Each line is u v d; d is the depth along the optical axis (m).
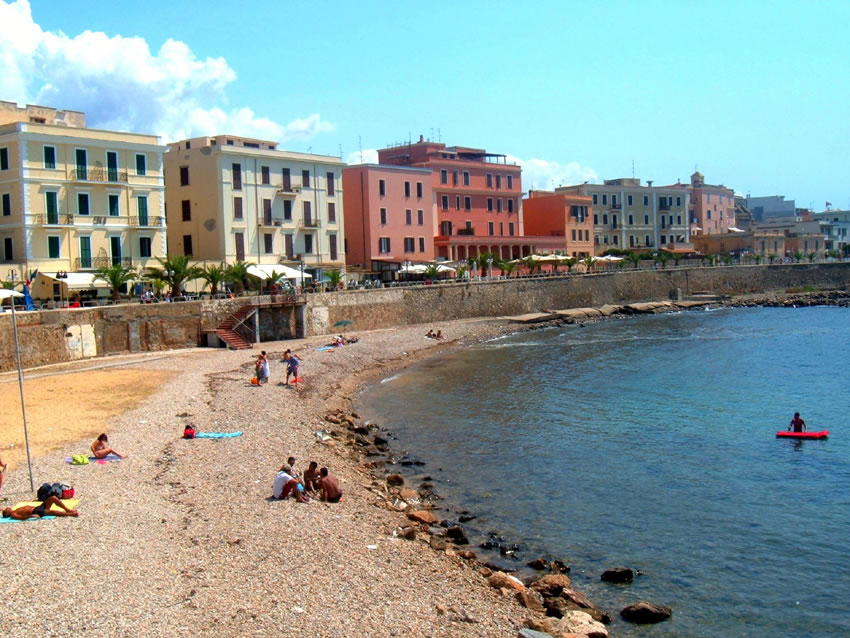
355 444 38.50
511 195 124.38
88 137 68.62
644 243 151.75
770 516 29.48
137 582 19.56
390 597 19.95
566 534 27.67
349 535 24.50
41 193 65.75
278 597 19.23
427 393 54.09
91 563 20.66
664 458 37.34
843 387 55.25
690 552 26.19
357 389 55.19
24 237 64.81
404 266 95.56
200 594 19.09
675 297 128.75
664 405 49.75
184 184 82.94
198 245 82.31
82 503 25.88
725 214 177.88
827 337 84.38
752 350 75.25
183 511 25.52
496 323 95.06
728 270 136.62
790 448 38.94
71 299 65.25
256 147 92.31
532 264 110.75
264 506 26.56
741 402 50.56
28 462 28.86
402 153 118.44
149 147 72.88
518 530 27.95
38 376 51.19
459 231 114.75
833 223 194.00
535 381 58.88
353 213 100.88
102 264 69.25
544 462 36.62
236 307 69.44
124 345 61.25
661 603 22.56
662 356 72.06
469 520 28.73
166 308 64.12
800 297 131.62
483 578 22.66
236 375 53.47
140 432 36.56
